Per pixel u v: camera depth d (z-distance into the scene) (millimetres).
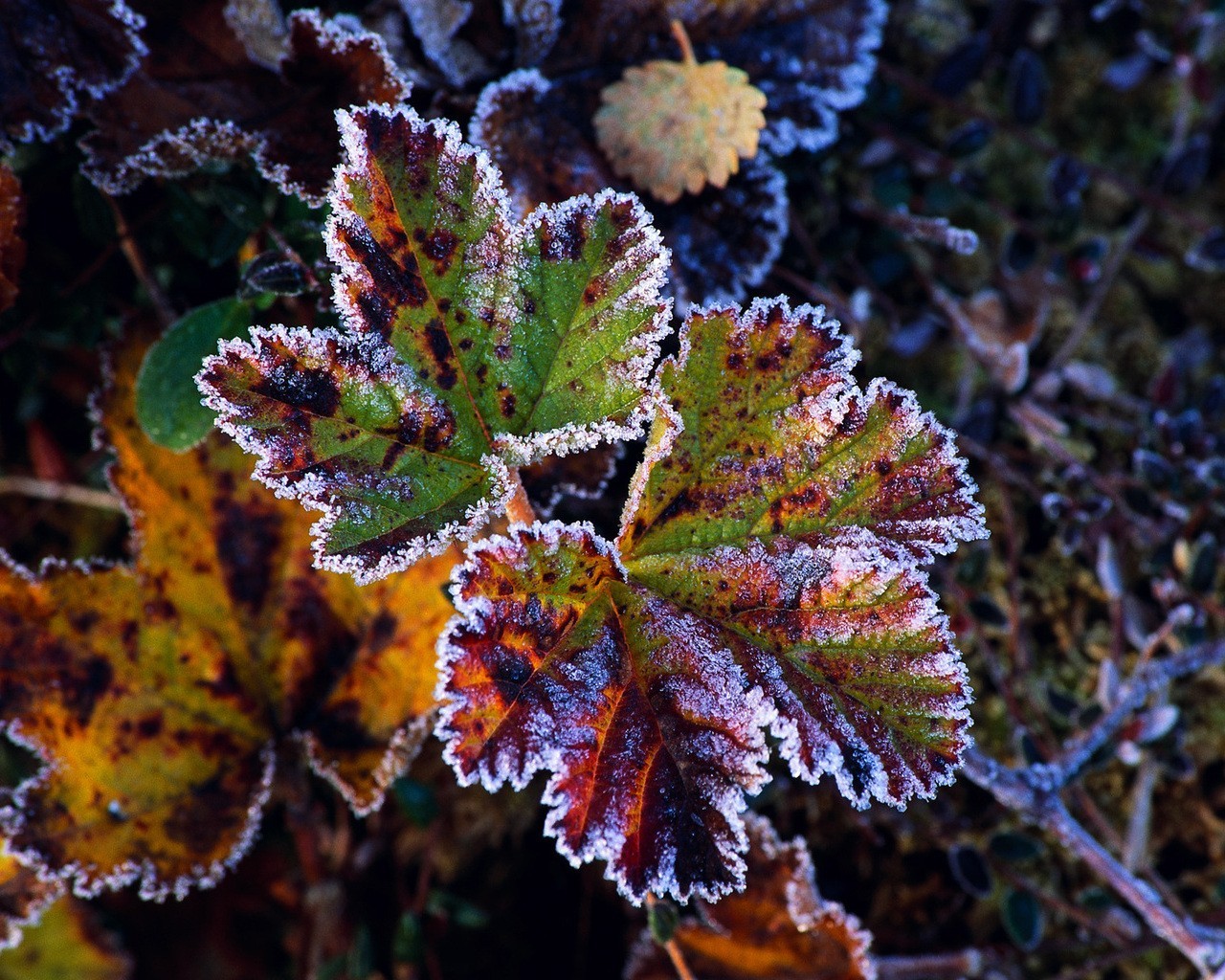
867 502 202
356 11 240
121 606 233
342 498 194
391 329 196
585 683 197
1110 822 276
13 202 224
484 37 238
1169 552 278
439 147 196
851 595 200
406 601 235
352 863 281
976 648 281
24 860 225
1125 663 281
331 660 238
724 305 202
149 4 230
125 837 230
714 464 203
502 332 199
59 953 272
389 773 234
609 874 194
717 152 235
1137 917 267
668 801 196
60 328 250
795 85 244
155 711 233
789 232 270
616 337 200
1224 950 239
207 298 253
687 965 250
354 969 269
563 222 199
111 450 237
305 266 229
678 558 202
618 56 240
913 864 277
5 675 226
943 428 202
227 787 235
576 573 198
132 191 246
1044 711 277
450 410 198
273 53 231
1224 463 276
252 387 193
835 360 202
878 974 262
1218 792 278
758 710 197
